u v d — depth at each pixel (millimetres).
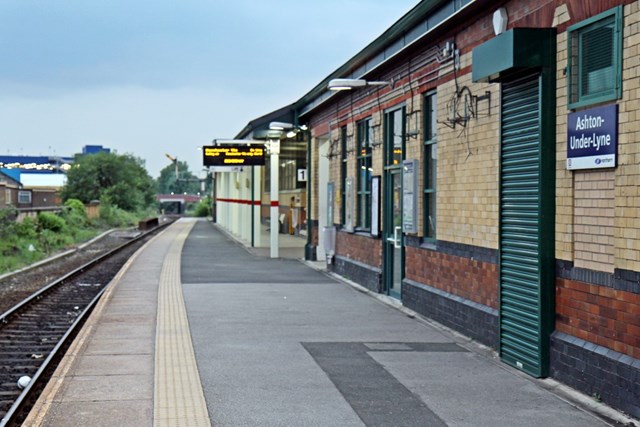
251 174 32156
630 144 6613
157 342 9805
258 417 6562
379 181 15117
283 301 13789
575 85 7523
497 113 9430
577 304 7477
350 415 6637
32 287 19219
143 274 18812
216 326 11047
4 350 11195
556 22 7836
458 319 10586
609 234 6992
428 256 12031
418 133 12555
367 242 16234
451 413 6695
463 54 10516
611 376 6801
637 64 6512
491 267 9609
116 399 7090
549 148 7875
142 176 99188
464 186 10500
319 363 8633
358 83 14125
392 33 12953
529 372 8109
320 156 23297
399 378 7949
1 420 6953
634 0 6559
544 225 7879
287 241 33812
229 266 21266
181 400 7059
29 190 59625
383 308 12992
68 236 38656
